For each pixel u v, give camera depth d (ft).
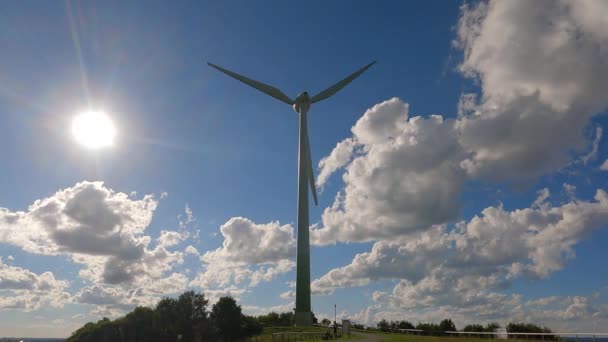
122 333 365.61
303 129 364.99
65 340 368.48
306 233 334.03
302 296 318.86
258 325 400.67
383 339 177.17
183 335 381.60
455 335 203.62
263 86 372.17
